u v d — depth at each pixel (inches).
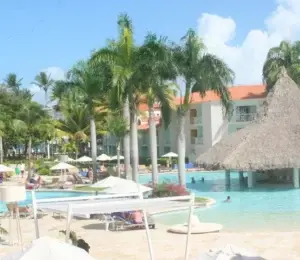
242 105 2431.1
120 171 1786.4
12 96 3090.6
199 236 717.3
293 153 1389.0
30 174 1863.9
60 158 2472.9
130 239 711.1
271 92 1627.7
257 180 1620.3
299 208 1039.0
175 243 671.1
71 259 278.2
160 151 2755.9
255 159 1389.0
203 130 2448.3
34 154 3548.2
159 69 1268.5
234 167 1385.3
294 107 1549.0
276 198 1208.2
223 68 1298.0
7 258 289.7
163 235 738.2
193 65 1293.1
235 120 2411.4
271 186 1469.0
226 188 1455.5
